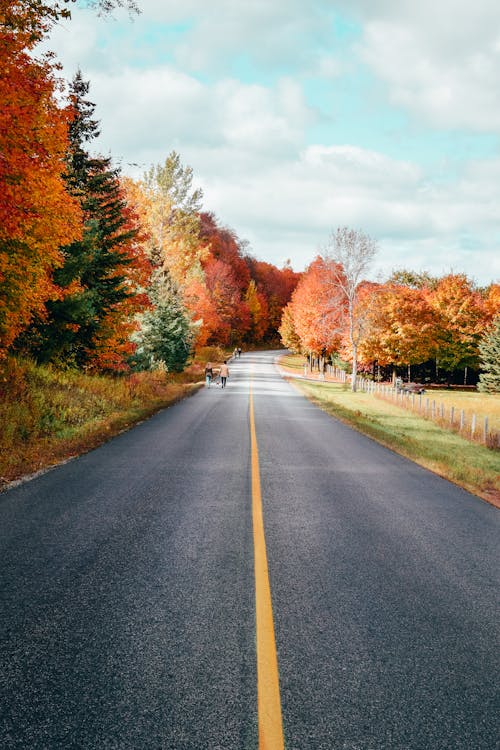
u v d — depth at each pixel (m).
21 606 4.23
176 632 3.88
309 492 8.50
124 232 30.12
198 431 15.26
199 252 67.00
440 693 3.25
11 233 11.95
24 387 15.18
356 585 4.88
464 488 9.42
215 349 76.62
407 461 11.98
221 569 5.14
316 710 3.04
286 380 48.75
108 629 3.90
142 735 2.78
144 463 10.38
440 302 54.06
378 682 3.34
